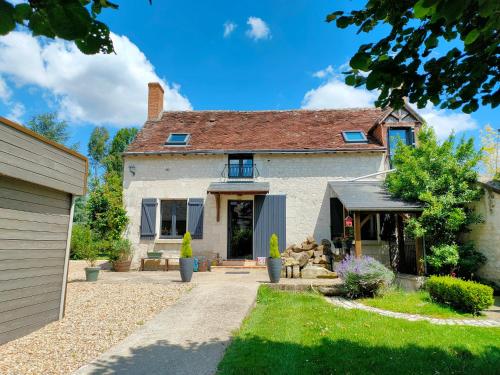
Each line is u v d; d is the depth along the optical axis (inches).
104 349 187.6
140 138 595.8
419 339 205.2
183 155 554.9
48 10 48.8
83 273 506.3
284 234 521.0
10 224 207.8
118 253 513.0
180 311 257.8
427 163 411.8
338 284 362.6
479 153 400.5
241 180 545.0
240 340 200.2
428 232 394.9
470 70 100.9
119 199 562.9
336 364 167.5
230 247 544.7
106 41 62.4
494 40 90.1
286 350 185.6
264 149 542.6
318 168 542.0
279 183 542.3
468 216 390.9
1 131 191.8
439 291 305.6
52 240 245.9
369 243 502.0
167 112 675.4
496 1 61.8
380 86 99.7
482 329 227.1
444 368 163.8
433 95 105.3
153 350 179.8
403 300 319.0
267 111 670.5
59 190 250.2
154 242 536.7
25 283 217.9
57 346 192.7
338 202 526.6
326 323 241.4
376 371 160.6
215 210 541.0
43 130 1357.0
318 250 481.4
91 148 1626.5
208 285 357.1
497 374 158.4
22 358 174.9
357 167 537.3
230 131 607.5
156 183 552.7
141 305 282.8
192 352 177.0
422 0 64.2
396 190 430.9
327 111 657.6
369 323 240.7
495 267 366.6
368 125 600.4
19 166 205.5
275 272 378.6
